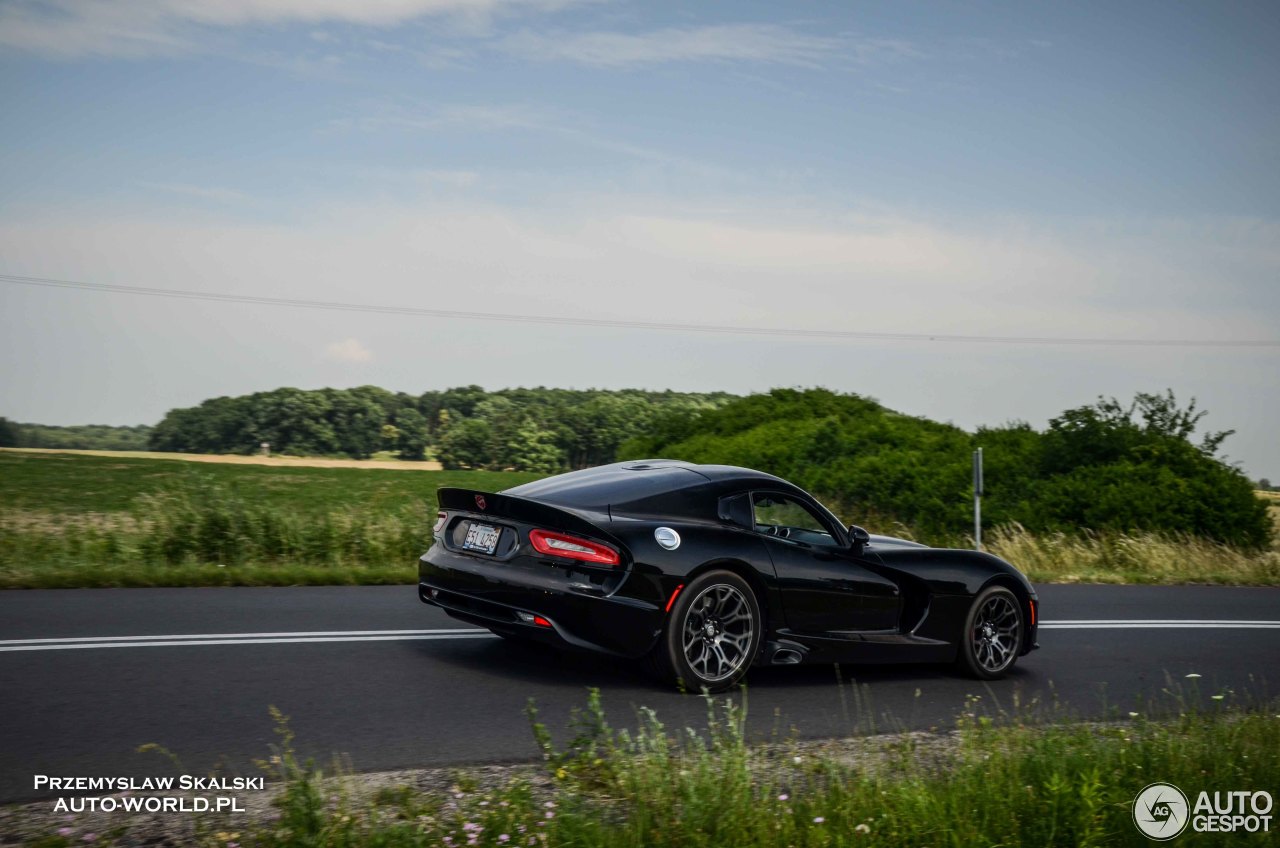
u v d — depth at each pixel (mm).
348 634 8141
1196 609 13336
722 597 6902
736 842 4051
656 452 42188
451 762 5180
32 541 11977
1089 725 6484
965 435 31109
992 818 4477
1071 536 21047
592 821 4121
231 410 82875
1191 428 23734
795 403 41844
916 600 7867
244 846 3932
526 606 6547
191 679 6488
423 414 84562
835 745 5887
